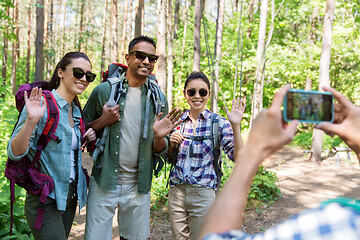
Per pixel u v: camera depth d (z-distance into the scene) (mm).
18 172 2240
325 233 472
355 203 517
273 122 620
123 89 2900
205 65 14734
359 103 13945
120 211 3008
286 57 12242
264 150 633
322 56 10039
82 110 2826
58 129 2393
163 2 10672
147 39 2867
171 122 2844
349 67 16469
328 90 761
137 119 2912
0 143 4684
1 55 24031
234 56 13070
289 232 505
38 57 10727
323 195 7000
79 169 2598
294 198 6734
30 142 2250
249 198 6340
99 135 2895
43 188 2246
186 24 17703
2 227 3529
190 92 3029
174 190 3008
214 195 2916
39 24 10695
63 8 28938
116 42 18516
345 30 12117
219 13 10555
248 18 14156
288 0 12469
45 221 2320
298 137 14352
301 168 9680
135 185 2988
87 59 2551
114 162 2844
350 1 12211
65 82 2488
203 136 2957
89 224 2879
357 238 459
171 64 14766
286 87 637
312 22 14320
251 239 560
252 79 14531
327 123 710
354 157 10852
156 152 2990
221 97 13867
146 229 3068
